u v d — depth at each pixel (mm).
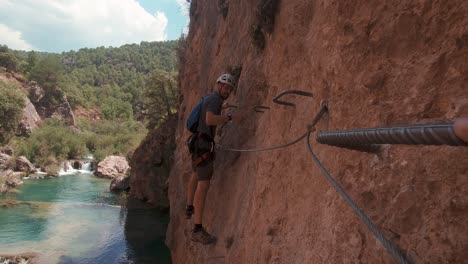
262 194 5176
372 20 2602
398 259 1450
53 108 88375
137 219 25578
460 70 1842
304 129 4082
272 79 5664
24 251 18453
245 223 5660
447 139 1013
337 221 2760
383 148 2299
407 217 1957
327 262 2783
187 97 16031
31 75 91312
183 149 13711
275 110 5355
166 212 28141
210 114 5355
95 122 102188
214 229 7105
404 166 2066
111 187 36719
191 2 17344
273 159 5043
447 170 1751
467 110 1747
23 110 55188
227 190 7055
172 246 14016
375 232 1634
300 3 4539
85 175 46469
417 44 2182
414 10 2209
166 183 28938
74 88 123125
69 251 18828
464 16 1847
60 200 30516
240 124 6988
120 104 135375
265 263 4434
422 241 1808
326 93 3320
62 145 53438
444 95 1909
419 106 2059
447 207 1709
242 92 7102
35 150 49469
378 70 2479
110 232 22328
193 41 15750
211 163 5742
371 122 2449
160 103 38469
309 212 3545
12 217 24422
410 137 1183
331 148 3217
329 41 3240
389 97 2334
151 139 32375
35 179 40500
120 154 61094
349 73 2828
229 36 9547
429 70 2035
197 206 5902
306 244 3420
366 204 2377
